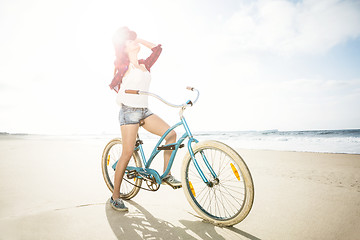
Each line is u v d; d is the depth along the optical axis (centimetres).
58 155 754
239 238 170
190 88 218
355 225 195
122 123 222
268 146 1327
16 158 660
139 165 249
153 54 241
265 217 213
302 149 1083
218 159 543
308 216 215
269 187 326
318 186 330
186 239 167
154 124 231
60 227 184
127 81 217
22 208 231
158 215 213
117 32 227
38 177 391
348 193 292
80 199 262
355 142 1402
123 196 265
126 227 185
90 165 533
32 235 169
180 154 782
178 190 302
